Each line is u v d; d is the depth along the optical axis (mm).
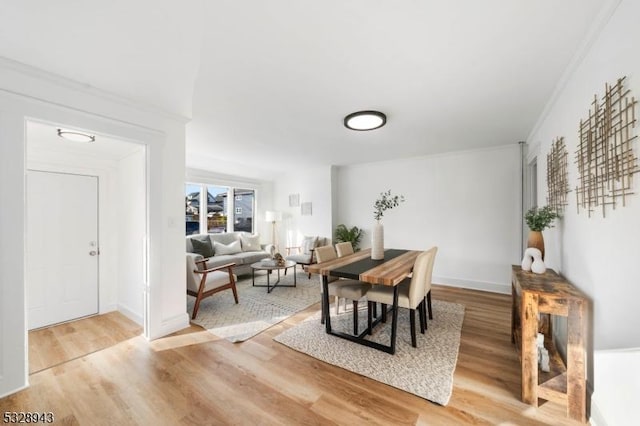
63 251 2959
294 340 2500
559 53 1723
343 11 1368
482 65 1871
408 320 2980
